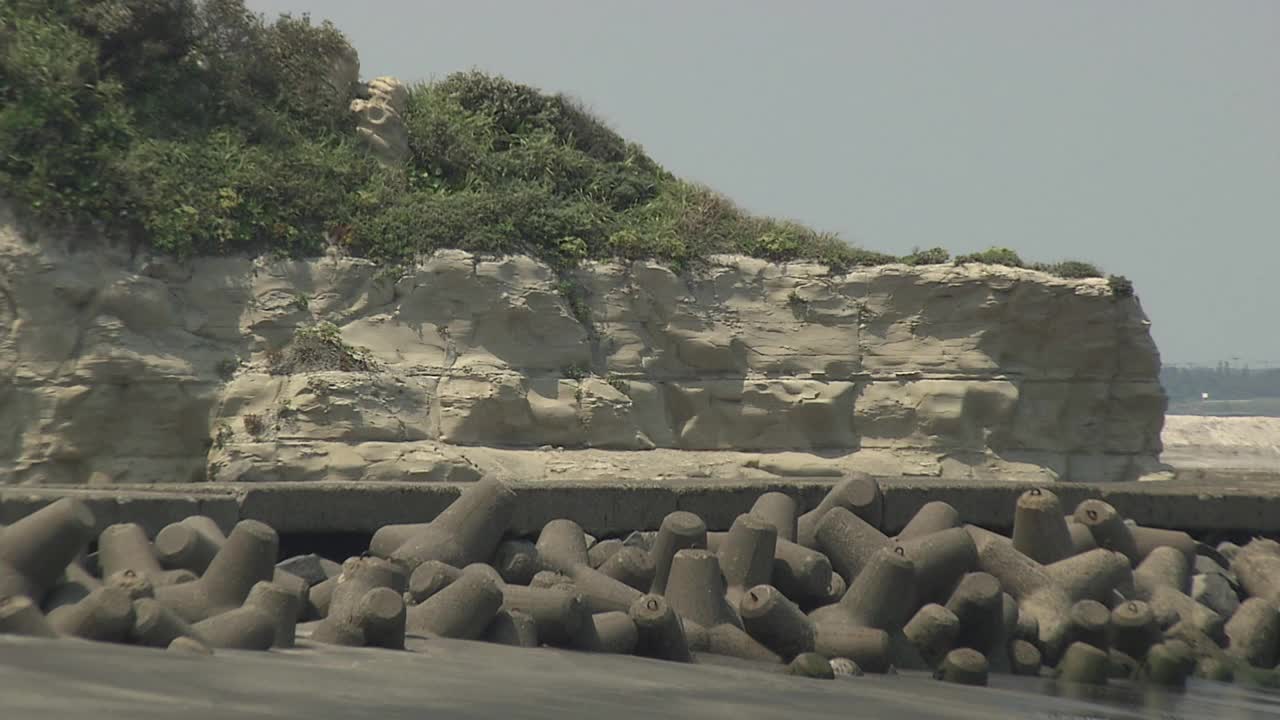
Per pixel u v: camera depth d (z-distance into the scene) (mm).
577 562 56562
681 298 116438
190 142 108375
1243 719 44688
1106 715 42281
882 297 120688
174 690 29016
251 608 39344
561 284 112062
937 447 118438
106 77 108625
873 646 48188
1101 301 122375
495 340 108750
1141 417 125375
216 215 103812
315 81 119562
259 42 118000
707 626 50125
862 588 51312
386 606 41625
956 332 120625
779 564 54969
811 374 118438
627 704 33406
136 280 97812
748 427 116812
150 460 97062
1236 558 70688
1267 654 60562
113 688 28531
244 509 60406
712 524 68062
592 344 113000
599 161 134375
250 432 98125
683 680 39812
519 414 106875
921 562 54469
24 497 52312
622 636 47031
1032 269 123688
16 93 99562
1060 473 122625
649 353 115375
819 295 119750
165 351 98250
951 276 120438
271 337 102562
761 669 46250
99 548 48750
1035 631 54094
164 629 36469
